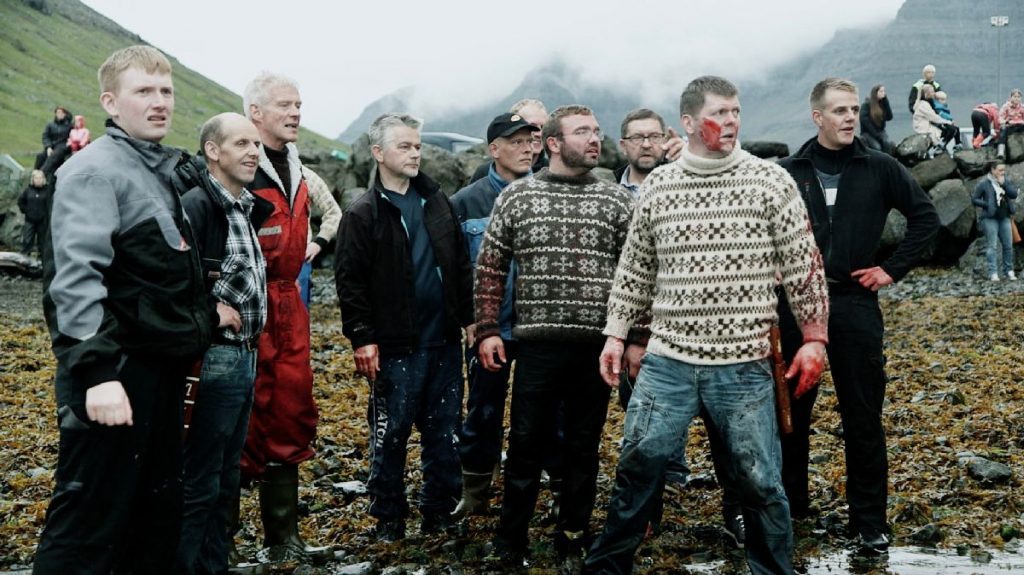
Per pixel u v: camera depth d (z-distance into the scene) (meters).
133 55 4.29
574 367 5.52
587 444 5.57
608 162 24.83
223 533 5.08
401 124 6.00
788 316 6.01
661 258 4.91
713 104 4.75
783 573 4.86
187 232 4.38
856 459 5.79
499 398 6.46
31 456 8.24
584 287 5.45
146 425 4.19
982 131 27.08
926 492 6.81
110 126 4.30
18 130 83.50
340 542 6.16
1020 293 18.62
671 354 4.85
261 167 5.51
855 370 5.77
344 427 9.16
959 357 12.30
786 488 6.26
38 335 14.48
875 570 5.40
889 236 22.31
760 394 4.81
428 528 6.24
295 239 5.62
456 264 6.19
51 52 125.12
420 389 6.08
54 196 4.12
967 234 23.00
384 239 5.96
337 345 14.06
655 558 5.65
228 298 4.84
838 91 5.83
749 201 4.75
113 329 4.03
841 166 5.94
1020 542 5.94
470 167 24.06
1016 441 8.13
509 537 5.60
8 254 23.03
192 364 4.38
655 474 4.96
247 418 5.04
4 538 6.21
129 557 4.37
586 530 5.60
